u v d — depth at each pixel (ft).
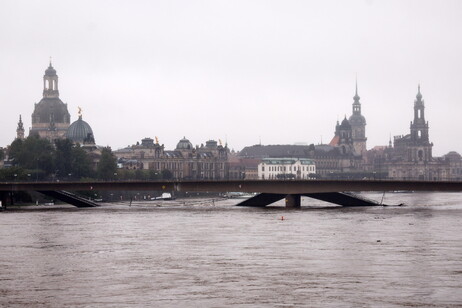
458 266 537.65
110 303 438.40
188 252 609.42
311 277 501.97
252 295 453.58
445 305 430.20
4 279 502.38
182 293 459.73
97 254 602.03
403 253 597.11
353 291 461.78
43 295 458.09
